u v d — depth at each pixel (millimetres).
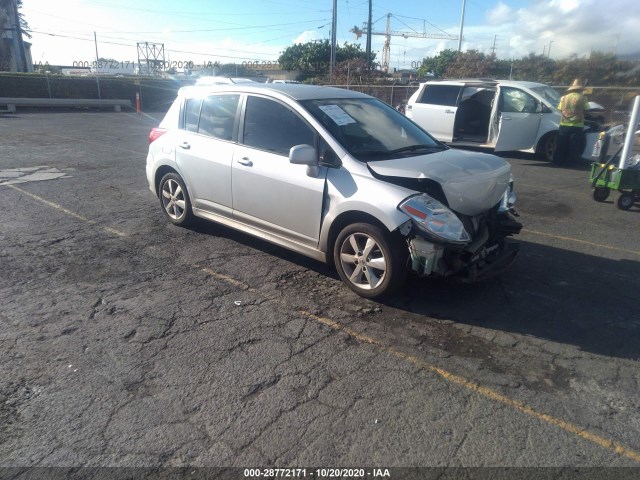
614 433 2715
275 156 4652
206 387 3023
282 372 3197
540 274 4895
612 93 13594
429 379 3168
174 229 5969
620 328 3875
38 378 3064
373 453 2537
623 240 5984
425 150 4719
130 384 3031
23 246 5262
